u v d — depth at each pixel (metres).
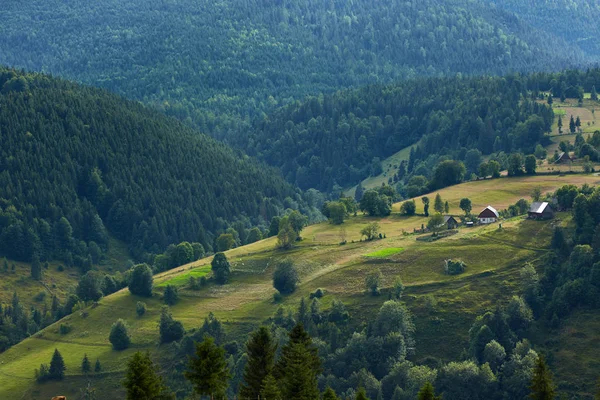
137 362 136.00
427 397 151.88
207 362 139.25
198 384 139.50
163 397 138.75
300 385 151.88
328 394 152.50
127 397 134.25
